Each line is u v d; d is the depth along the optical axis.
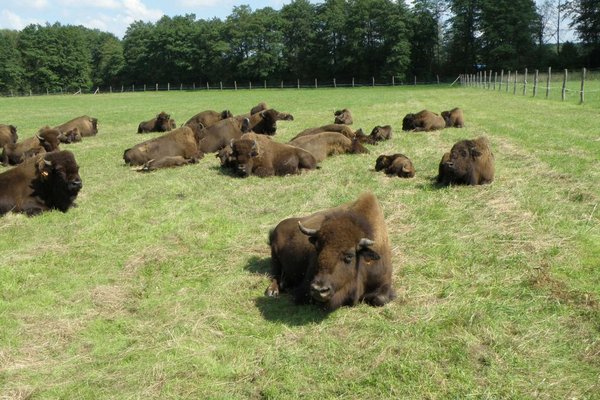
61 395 4.88
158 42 108.56
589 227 8.36
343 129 16.89
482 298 6.29
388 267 6.41
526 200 9.90
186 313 6.36
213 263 7.97
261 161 13.72
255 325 6.02
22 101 64.50
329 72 103.88
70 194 10.92
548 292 6.28
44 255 8.44
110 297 6.93
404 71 96.25
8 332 6.00
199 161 16.19
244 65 102.44
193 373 5.10
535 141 16.45
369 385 4.80
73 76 112.94
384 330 5.65
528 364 4.95
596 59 81.88
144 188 12.72
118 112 39.44
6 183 10.76
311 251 6.55
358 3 97.31
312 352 5.37
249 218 10.19
